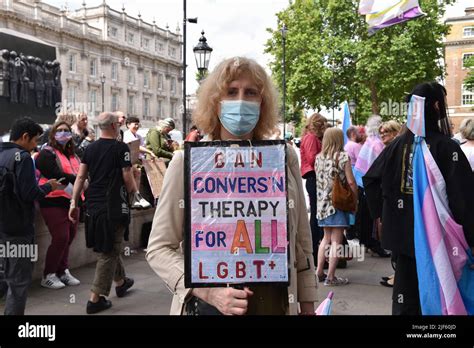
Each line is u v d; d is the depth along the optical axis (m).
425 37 29.97
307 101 33.16
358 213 6.59
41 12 61.03
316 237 5.98
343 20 31.36
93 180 4.34
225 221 1.60
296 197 1.83
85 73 67.94
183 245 1.68
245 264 1.59
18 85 8.16
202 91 1.82
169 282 1.65
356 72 31.14
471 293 2.66
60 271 5.16
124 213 4.32
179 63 89.69
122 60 74.81
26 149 3.62
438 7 30.39
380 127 5.80
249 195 1.61
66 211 4.99
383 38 29.53
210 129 1.82
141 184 7.29
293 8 33.31
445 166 2.66
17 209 3.49
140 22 79.12
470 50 48.41
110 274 4.30
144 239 7.32
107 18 71.75
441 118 2.82
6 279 3.55
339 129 5.07
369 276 5.58
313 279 1.89
